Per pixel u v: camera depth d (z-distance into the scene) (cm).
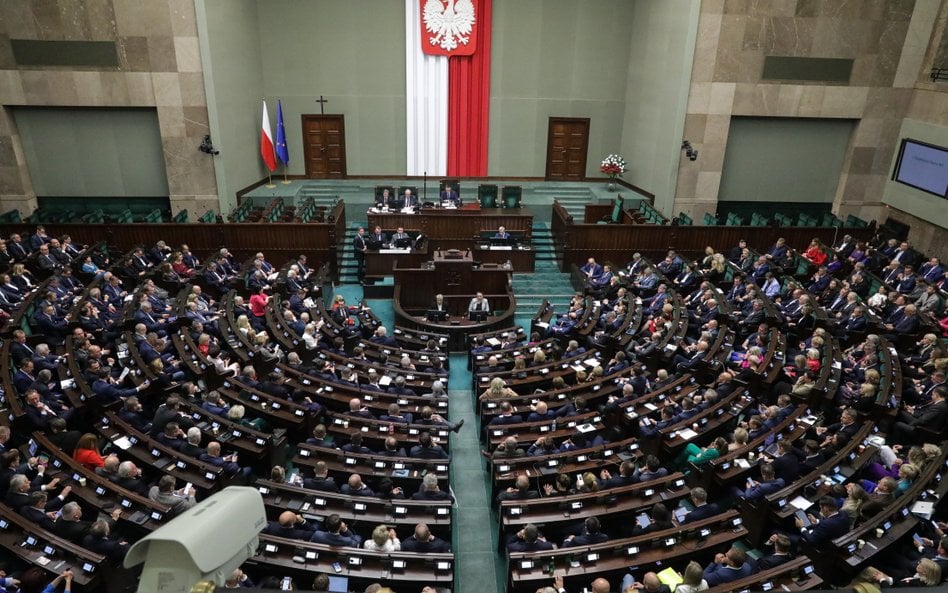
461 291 1775
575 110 2575
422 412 1071
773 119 2252
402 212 2039
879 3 2091
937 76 2116
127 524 786
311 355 1353
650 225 2006
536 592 740
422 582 726
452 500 866
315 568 729
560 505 845
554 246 2139
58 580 668
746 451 949
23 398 1038
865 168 2298
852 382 1209
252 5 2328
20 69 2033
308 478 894
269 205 2131
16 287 1466
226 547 155
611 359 1423
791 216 2398
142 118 2158
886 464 929
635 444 982
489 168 2628
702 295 1616
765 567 730
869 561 748
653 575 643
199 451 912
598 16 2462
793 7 2070
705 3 2038
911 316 1427
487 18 2425
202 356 1205
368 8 2400
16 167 2147
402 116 2536
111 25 1995
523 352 1391
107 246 1856
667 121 2231
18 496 764
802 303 1526
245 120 2303
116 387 1101
